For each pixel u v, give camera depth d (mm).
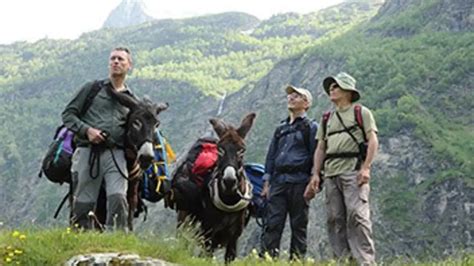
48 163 10586
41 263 8070
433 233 128875
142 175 10523
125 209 9773
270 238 11438
